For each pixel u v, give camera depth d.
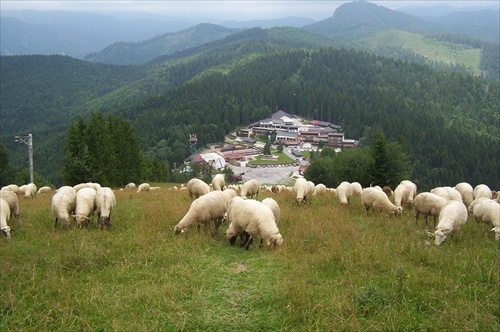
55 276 11.23
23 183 69.44
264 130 194.00
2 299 9.74
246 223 14.05
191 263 12.34
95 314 9.40
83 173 55.50
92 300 9.86
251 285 10.76
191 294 10.30
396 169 61.81
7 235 14.67
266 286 10.66
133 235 15.35
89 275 11.55
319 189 30.06
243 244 14.47
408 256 12.91
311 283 10.84
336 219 18.36
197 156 150.25
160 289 10.41
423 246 13.80
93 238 14.96
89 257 12.51
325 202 24.47
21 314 9.30
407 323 8.87
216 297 10.13
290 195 27.66
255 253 13.47
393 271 11.34
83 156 56.09
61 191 17.50
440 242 14.20
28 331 8.73
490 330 8.48
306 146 173.62
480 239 15.19
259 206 14.31
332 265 11.97
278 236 13.49
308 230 15.83
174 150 152.12
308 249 13.66
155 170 94.62
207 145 174.00
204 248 13.81
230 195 18.31
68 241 14.44
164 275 11.38
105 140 60.53
